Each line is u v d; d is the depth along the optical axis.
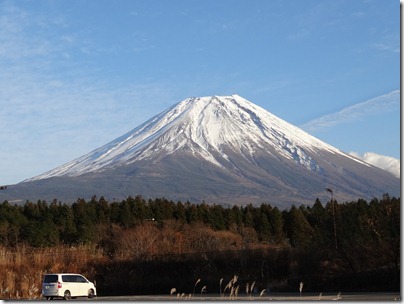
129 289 48.09
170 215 88.69
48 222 70.38
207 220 86.81
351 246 46.62
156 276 50.44
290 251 49.94
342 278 43.84
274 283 45.44
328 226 50.69
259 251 51.50
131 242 62.25
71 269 49.81
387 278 42.28
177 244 63.94
